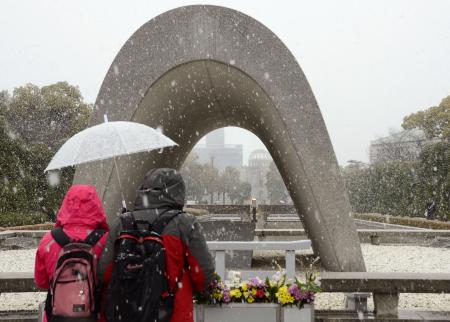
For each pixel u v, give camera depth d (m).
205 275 2.76
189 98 8.21
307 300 4.44
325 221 6.89
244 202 80.56
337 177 6.91
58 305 2.55
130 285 2.49
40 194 26.58
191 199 76.50
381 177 35.75
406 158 41.66
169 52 7.15
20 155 23.92
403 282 5.10
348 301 5.76
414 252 12.23
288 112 6.98
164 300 2.59
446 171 27.59
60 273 2.57
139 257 2.53
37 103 34.09
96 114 7.17
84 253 2.63
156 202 2.77
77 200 2.79
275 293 4.46
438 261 10.55
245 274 5.94
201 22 7.14
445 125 37.62
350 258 6.82
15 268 9.68
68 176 27.23
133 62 7.18
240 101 8.17
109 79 7.19
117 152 3.59
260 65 7.05
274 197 85.44
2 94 34.22
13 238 13.93
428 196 28.44
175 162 10.80
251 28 7.08
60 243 2.69
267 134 8.31
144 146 3.74
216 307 4.44
